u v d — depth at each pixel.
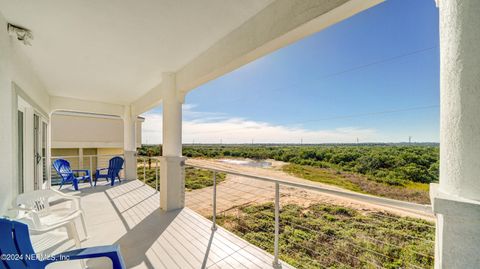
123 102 6.06
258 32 1.96
